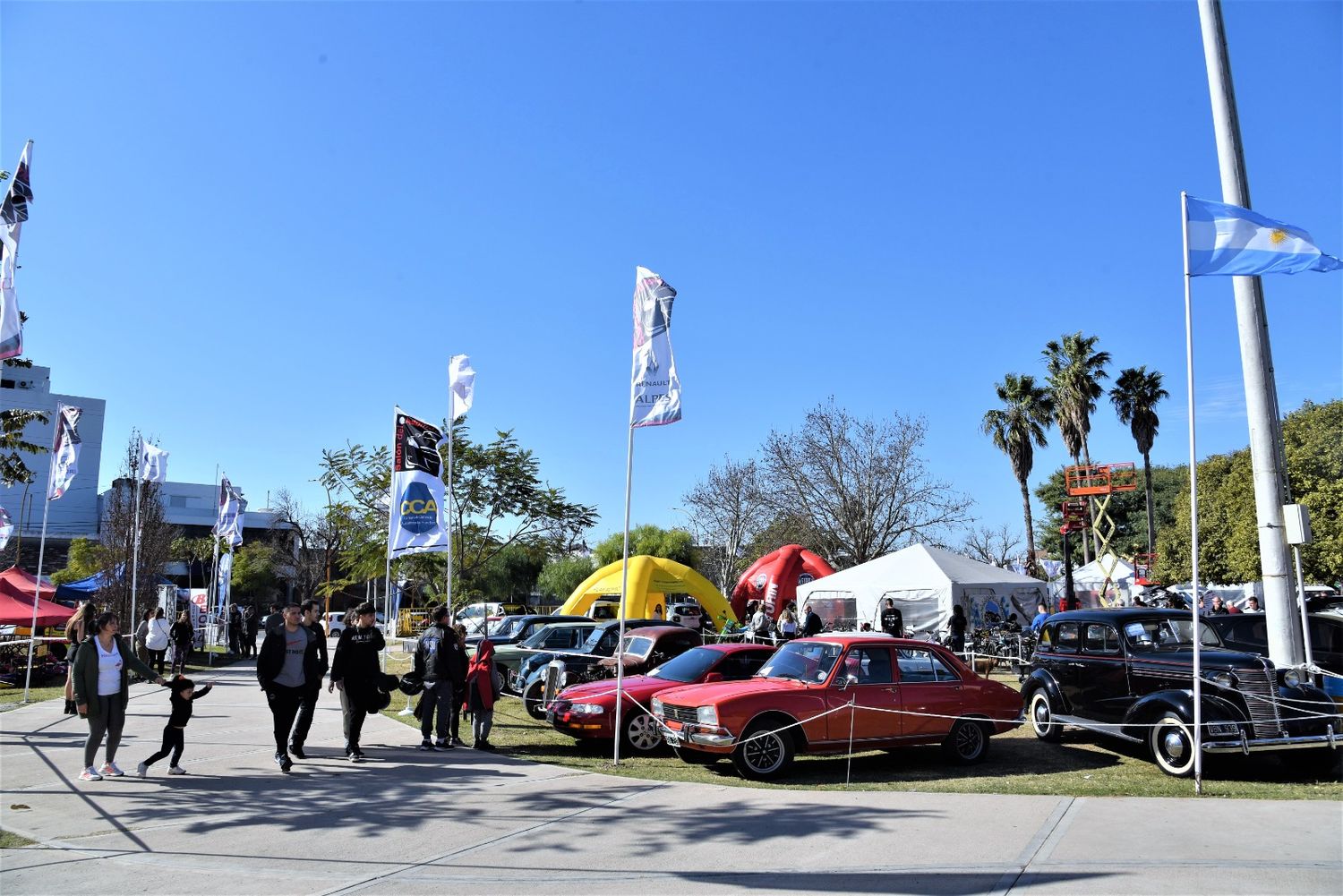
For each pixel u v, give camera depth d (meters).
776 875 6.14
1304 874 5.88
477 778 9.59
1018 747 12.18
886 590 25.66
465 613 33.81
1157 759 9.98
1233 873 5.92
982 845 6.76
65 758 10.73
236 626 31.16
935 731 10.59
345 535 28.86
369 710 10.86
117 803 8.39
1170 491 63.81
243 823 7.68
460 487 26.55
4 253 11.16
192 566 50.59
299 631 10.17
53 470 17.11
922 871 6.14
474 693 11.72
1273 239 9.34
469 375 16.58
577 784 9.27
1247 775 10.02
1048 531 68.81
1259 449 10.76
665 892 5.82
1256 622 11.99
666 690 11.08
